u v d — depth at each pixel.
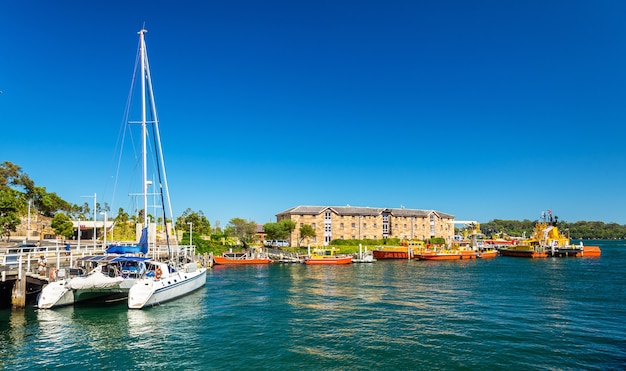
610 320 31.72
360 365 22.09
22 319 30.64
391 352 24.11
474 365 22.14
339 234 127.81
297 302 39.41
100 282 33.00
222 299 40.81
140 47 44.25
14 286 33.94
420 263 90.44
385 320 31.80
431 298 41.66
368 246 118.25
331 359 22.98
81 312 33.12
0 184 100.75
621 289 47.66
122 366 21.75
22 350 24.02
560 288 48.47
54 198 124.56
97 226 100.81
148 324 30.08
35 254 41.34
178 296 40.22
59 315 31.92
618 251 143.38
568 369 21.58
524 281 55.59
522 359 23.02
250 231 115.94
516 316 33.06
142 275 37.56
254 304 38.28
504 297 42.16
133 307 34.03
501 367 21.84
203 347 24.94
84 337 26.66
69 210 130.38
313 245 117.56
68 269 36.88
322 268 77.38
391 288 49.00
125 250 38.94
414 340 26.44
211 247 98.56
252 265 83.69
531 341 26.20
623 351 24.33
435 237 139.75
